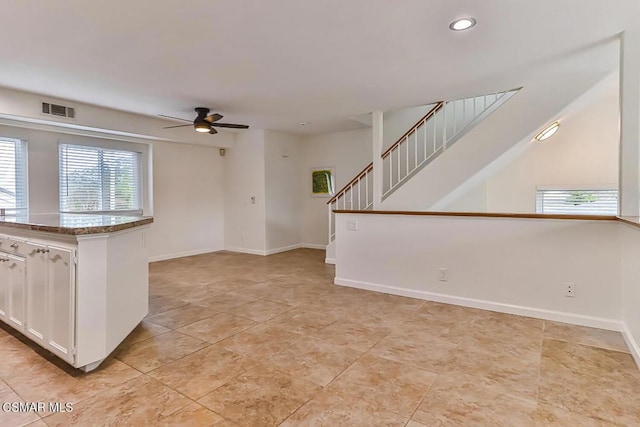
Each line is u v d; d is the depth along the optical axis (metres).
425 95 4.27
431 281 3.85
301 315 3.40
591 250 3.05
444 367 2.36
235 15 2.34
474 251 3.58
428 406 1.93
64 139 5.06
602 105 4.89
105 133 5.23
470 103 5.63
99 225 2.37
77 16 2.34
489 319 3.26
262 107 4.83
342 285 4.50
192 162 6.69
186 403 1.96
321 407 1.92
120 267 2.59
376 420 1.81
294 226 7.39
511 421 1.79
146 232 3.17
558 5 2.26
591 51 3.01
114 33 2.59
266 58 3.09
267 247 6.75
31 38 2.67
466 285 3.64
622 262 2.88
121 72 3.42
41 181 4.84
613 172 4.86
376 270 4.23
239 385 2.15
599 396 2.01
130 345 2.72
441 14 2.35
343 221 4.48
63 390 2.10
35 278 2.53
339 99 4.43
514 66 3.34
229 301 3.85
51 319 2.38
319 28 2.54
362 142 6.77
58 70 3.37
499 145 4.16
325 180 7.27
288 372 2.30
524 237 3.33
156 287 4.43
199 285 4.53
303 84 3.81
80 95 4.22
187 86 3.87
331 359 2.48
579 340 2.77
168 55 3.01
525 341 2.76
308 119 5.66
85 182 5.32
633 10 2.33
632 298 2.60
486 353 2.56
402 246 4.03
